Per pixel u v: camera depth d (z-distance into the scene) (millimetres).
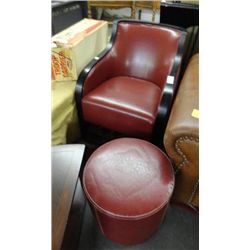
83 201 1114
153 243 1049
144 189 833
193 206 1114
